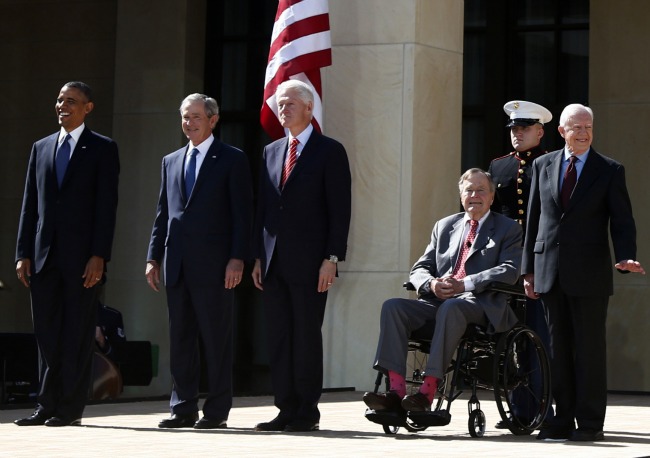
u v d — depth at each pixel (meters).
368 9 41.19
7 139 55.72
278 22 40.50
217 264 26.00
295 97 25.67
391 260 40.62
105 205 26.89
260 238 25.86
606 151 50.97
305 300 25.39
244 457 19.66
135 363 42.25
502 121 53.53
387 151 40.78
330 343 41.25
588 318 24.23
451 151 41.69
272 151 26.19
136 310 52.34
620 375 50.06
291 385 25.70
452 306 24.45
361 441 23.19
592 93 51.25
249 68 54.91
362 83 41.16
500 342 24.84
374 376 40.75
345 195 25.56
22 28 55.94
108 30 55.03
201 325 25.98
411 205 40.53
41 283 26.94
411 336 25.47
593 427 24.25
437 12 41.34
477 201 26.17
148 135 53.00
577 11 53.12
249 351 54.56
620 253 24.03
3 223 55.28
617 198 24.23
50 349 26.94
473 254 25.88
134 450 20.95
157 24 53.22
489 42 53.81
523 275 25.05
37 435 24.06
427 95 41.00
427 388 24.47
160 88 53.09
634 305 50.06
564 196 24.52
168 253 26.27
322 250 25.52
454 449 21.67
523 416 26.53
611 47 51.06
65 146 27.12
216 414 26.02
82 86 27.22
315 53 40.06
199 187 26.11
